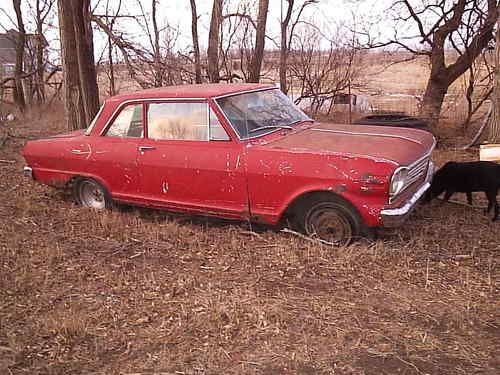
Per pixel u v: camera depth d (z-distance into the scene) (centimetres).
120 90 1534
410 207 486
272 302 404
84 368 329
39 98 2034
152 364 330
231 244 524
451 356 334
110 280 453
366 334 359
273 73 1766
